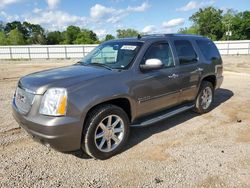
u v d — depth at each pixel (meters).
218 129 5.18
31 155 4.11
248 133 4.97
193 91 5.65
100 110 3.79
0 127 5.24
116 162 3.91
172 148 4.34
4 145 4.44
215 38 82.81
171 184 3.34
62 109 3.43
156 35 5.23
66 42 101.44
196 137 4.79
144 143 4.54
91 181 3.43
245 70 17.06
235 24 81.69
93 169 3.71
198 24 87.31
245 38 82.31
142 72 4.39
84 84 3.68
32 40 102.94
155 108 4.76
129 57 4.48
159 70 4.71
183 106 5.57
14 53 35.50
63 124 3.41
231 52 35.38
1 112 6.26
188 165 3.79
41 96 3.53
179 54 5.27
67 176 3.54
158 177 3.50
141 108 4.44
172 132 5.03
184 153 4.16
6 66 21.70
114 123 4.04
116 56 4.72
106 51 4.95
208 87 6.13
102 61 4.82
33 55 35.56
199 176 3.51
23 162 3.89
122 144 4.17
